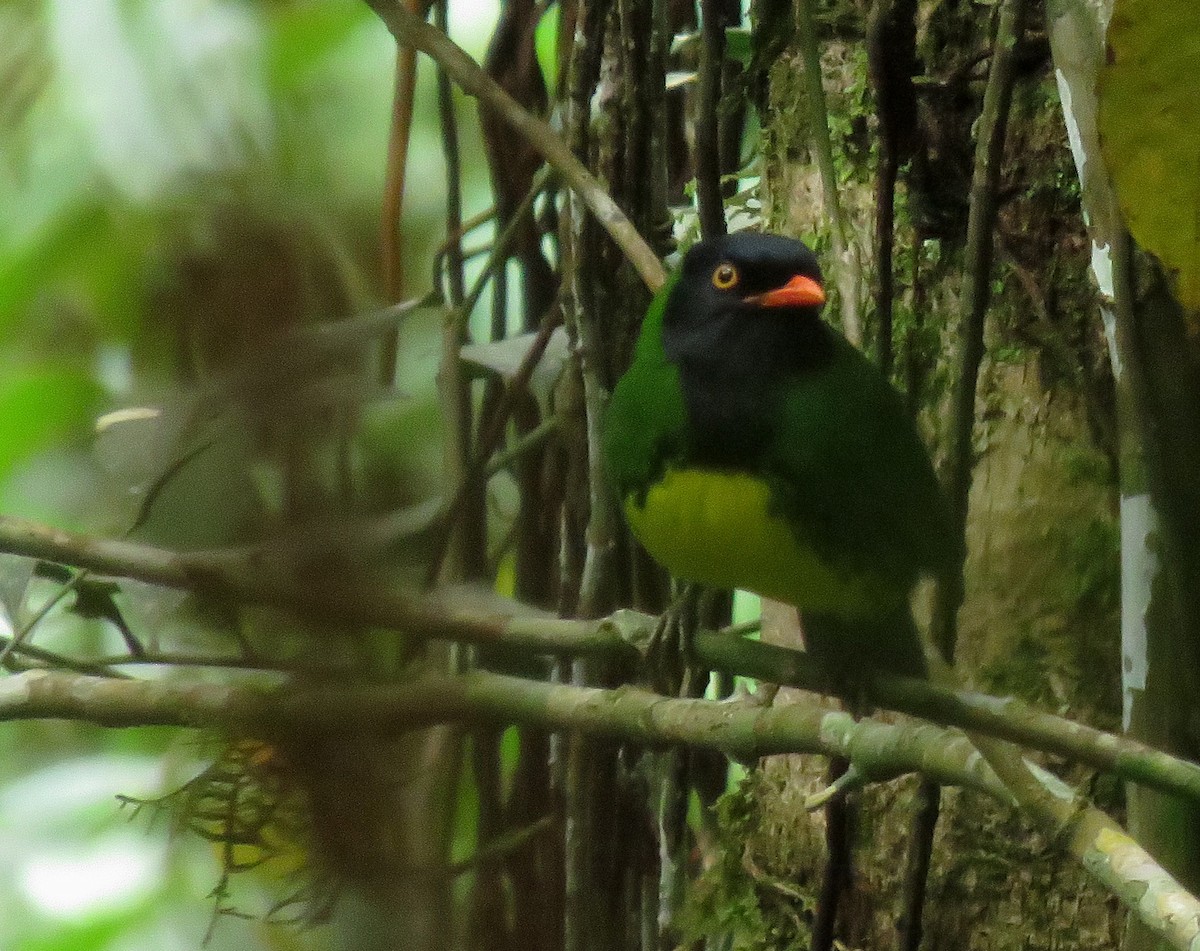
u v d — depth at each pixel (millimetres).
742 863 7270
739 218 8117
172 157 10289
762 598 7688
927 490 6266
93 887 9320
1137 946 5664
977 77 6414
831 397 6152
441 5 7719
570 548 7457
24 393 9609
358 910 6910
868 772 5273
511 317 10547
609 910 7293
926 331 6648
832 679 5684
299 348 7219
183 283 10031
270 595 5617
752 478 6152
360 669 6102
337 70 11219
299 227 10148
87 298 10188
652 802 7316
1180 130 4914
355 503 7598
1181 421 5602
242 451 7082
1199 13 4836
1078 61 5684
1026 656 6340
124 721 6031
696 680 6902
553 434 7676
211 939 9102
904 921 6062
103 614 6305
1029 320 6383
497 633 5695
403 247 11000
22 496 9445
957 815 6457
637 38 7129
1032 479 6367
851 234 6867
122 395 9641
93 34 10234
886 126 6082
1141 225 4996
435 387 8961
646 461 6328
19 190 10281
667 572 7496
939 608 6020
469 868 7117
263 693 5988
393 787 6828
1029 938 6297
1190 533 5559
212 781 6715
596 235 7250
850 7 6910
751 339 6168
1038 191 6355
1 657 6152
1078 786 6164
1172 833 5578
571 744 7234
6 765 10164
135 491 7082
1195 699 5551
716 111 6648
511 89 7930
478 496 7551
